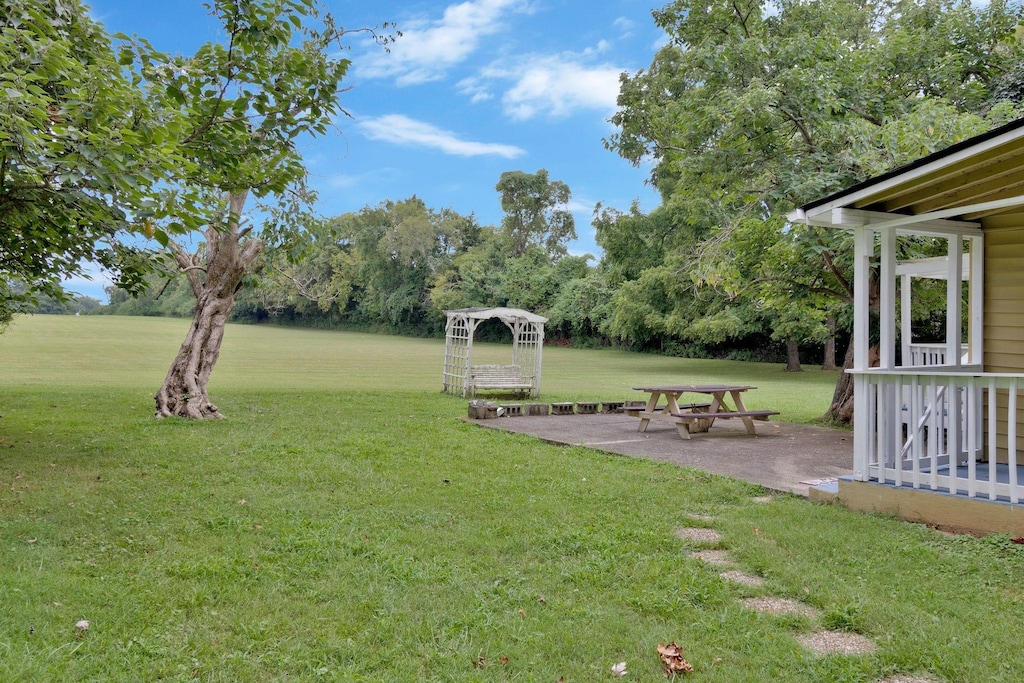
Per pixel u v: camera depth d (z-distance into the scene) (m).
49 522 5.77
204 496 6.89
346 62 8.59
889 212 6.63
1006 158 5.65
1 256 9.12
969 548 5.17
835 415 14.55
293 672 3.30
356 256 77.25
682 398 20.36
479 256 69.06
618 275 38.62
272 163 8.57
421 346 52.94
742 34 15.09
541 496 7.09
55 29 6.73
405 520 6.09
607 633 3.76
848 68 12.69
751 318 32.88
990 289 7.43
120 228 7.23
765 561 4.91
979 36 13.65
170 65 7.62
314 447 10.03
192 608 4.01
